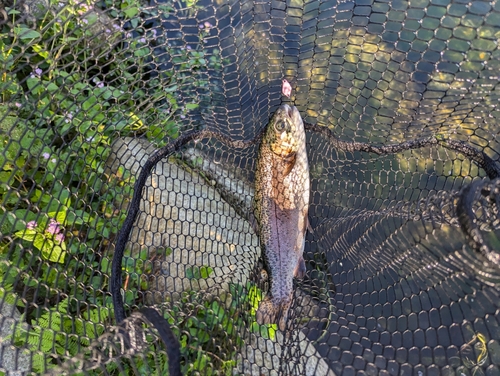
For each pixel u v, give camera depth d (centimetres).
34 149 47
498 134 49
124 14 54
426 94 52
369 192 56
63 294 40
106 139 51
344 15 61
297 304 50
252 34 61
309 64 61
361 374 41
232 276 50
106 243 50
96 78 52
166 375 38
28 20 43
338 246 54
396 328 44
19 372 39
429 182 53
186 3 61
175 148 51
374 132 57
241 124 60
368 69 60
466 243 32
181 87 58
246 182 60
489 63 45
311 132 60
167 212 55
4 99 46
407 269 46
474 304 38
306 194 53
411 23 58
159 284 50
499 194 35
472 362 42
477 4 53
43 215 45
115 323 39
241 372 41
